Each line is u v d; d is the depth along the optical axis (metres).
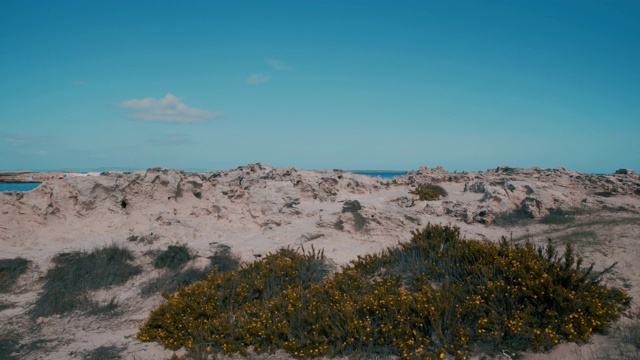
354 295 9.55
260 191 19.97
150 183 17.73
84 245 14.10
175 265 13.23
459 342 7.82
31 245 13.98
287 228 17.25
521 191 22.23
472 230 17.25
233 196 19.28
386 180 33.97
